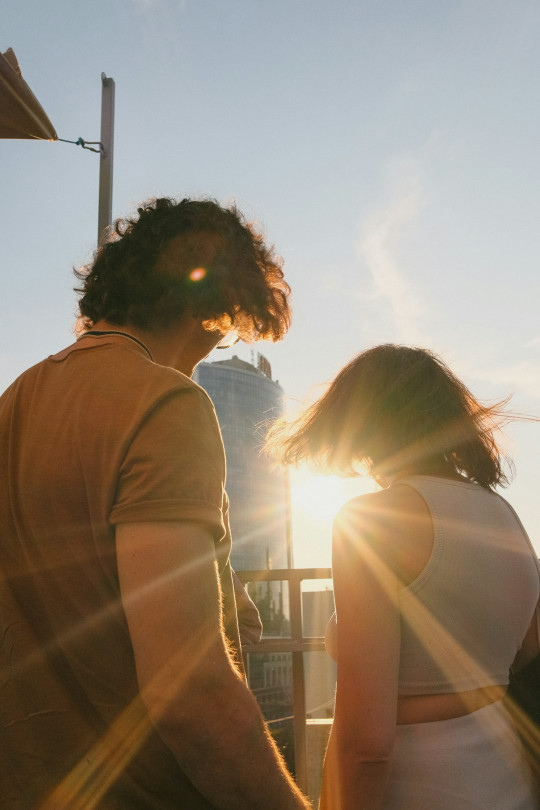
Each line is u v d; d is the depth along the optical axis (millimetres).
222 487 1048
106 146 6199
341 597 1414
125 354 1127
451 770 1350
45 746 1001
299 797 979
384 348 1750
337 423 1686
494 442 1698
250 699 939
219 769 889
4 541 1076
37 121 2496
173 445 984
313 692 2570
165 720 868
